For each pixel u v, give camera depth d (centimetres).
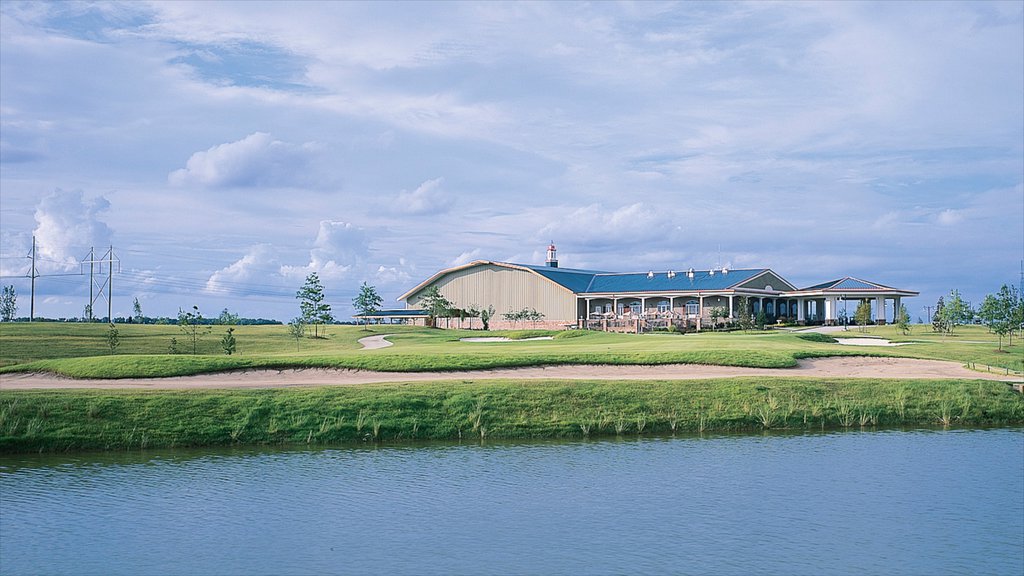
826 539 1842
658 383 3497
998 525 1930
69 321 10588
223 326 9338
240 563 1702
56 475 2394
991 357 5200
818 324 9669
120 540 1839
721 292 8969
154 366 3803
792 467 2502
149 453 2711
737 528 1914
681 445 2866
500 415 3136
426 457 2662
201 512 2048
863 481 2325
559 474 2417
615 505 2100
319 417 3019
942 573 1641
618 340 6084
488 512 2053
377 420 3023
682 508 2077
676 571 1655
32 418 2819
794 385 3547
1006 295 6112
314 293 8106
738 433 3106
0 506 2086
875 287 9469
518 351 4728
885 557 1730
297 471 2459
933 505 2084
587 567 1675
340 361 3966
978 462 2570
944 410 3388
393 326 9362
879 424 3303
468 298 10744
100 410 2911
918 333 7900
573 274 10800
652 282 9881
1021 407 3472
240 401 3073
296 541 1834
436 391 3275
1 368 3872
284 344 7244
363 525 1948
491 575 1638
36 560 1717
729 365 4100
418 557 1738
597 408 3238
